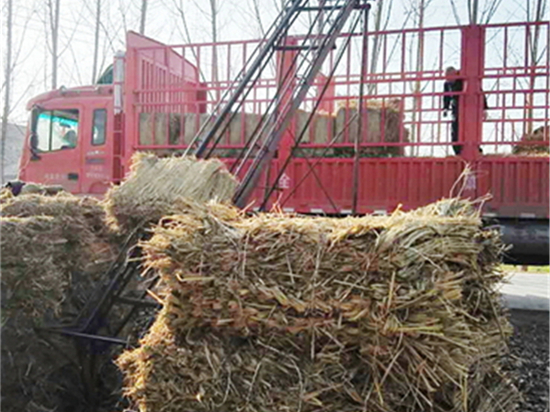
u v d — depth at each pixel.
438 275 1.51
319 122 4.75
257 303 1.67
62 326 2.82
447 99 4.52
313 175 4.70
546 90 4.25
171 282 1.77
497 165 4.33
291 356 1.67
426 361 1.48
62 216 2.95
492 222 4.31
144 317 3.25
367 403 1.54
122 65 5.68
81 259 3.07
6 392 2.47
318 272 1.63
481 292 1.75
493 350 1.77
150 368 1.81
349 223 1.71
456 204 1.79
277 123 3.17
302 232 1.70
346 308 1.56
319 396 1.60
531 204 4.26
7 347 2.45
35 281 2.51
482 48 4.38
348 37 4.30
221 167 2.71
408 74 4.63
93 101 5.76
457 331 1.49
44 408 2.64
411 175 4.50
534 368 3.36
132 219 2.65
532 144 4.29
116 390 2.86
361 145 4.61
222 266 1.73
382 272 1.55
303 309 1.61
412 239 1.55
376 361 1.54
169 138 5.18
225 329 1.74
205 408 1.71
